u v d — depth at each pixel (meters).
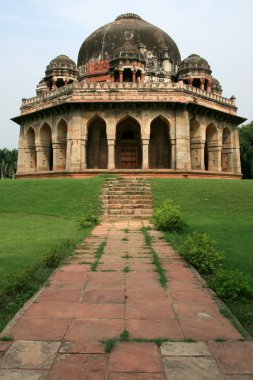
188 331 3.80
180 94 24.44
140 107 24.64
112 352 3.32
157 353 3.30
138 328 3.88
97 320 4.11
